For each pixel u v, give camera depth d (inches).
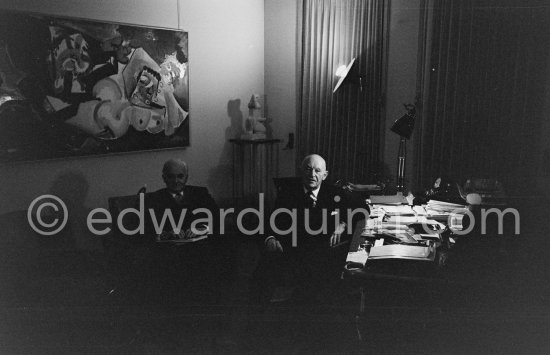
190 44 188.7
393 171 186.4
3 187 135.6
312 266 110.6
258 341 102.7
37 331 105.4
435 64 169.5
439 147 171.9
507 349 77.1
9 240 112.9
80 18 149.2
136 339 106.0
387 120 185.2
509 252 79.4
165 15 178.2
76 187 154.6
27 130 137.6
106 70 157.8
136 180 174.6
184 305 111.3
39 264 110.8
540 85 153.3
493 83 159.8
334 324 101.3
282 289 121.3
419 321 80.1
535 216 79.7
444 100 169.0
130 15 166.1
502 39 156.3
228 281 128.6
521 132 157.2
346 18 189.5
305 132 205.0
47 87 141.6
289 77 212.5
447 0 164.7
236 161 213.5
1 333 103.7
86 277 109.2
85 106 152.6
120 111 163.6
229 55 204.7
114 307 107.5
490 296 78.4
